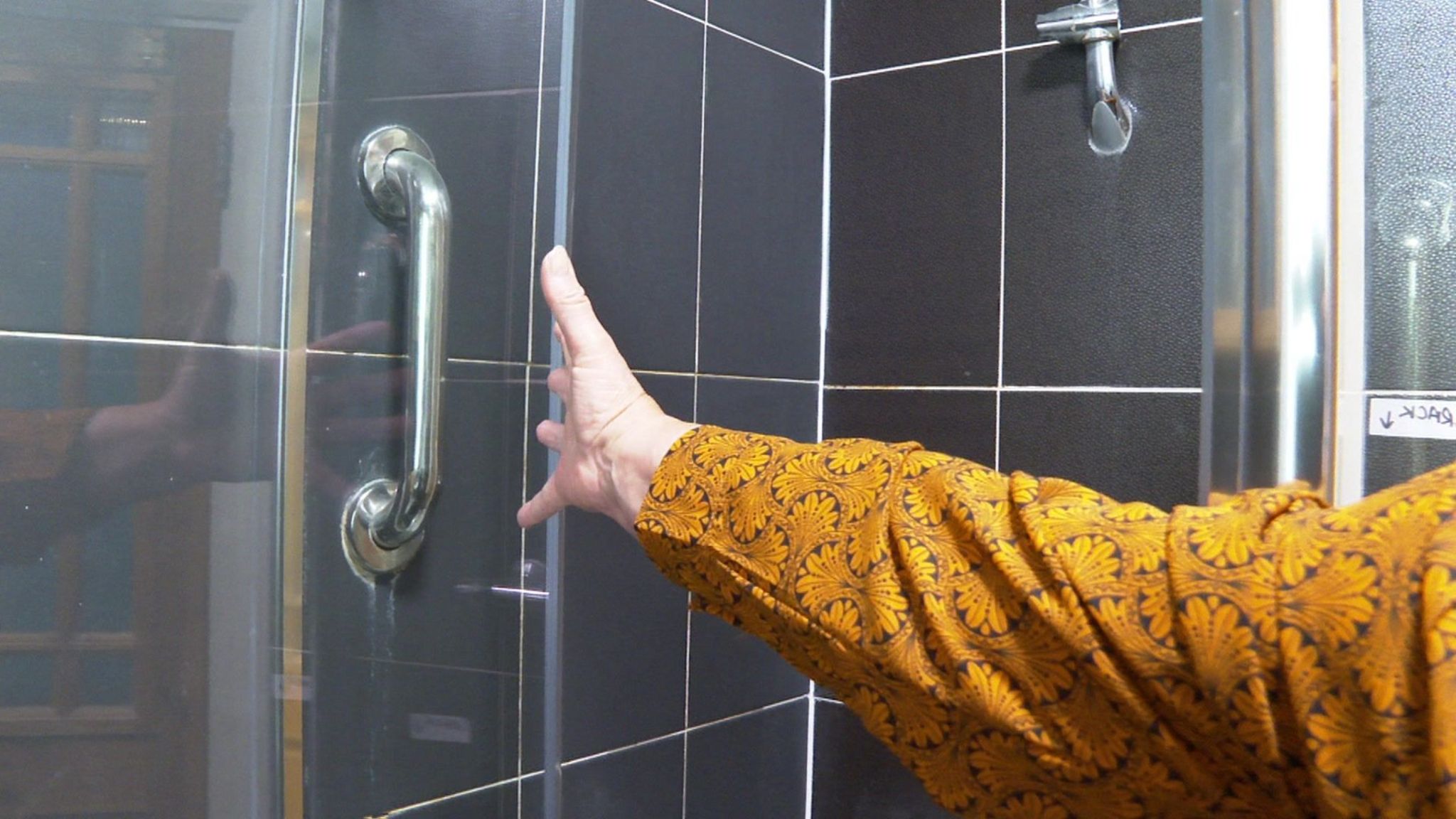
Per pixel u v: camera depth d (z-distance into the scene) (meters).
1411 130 0.56
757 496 0.59
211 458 0.50
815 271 1.65
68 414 0.45
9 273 0.43
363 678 0.58
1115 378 1.41
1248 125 0.60
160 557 0.48
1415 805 0.36
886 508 0.54
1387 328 0.57
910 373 1.58
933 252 1.56
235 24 0.50
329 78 0.54
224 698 0.51
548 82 0.71
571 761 1.27
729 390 1.49
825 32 1.67
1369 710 0.37
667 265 1.39
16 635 0.44
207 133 0.49
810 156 1.63
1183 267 1.36
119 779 0.47
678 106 1.40
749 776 1.54
